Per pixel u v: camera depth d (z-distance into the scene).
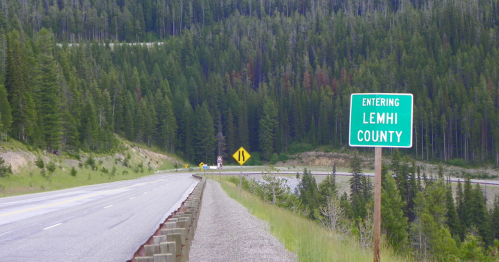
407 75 141.38
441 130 113.75
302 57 175.12
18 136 55.81
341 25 193.88
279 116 136.75
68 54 122.56
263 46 199.38
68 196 25.36
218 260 7.82
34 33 186.88
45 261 7.37
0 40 88.31
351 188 70.81
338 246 9.25
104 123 97.69
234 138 133.75
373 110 5.78
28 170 48.06
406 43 166.25
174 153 124.38
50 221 13.01
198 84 157.62
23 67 63.84
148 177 78.00
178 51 183.50
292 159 124.06
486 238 51.56
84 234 10.55
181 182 50.97
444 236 28.83
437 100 120.00
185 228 7.72
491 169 99.50
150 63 171.75
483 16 180.12
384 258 9.45
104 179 63.41
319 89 153.50
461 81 130.75
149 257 5.05
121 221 13.28
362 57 169.00
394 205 39.25
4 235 10.20
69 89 85.00
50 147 62.41
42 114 63.00
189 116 131.25
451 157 110.19
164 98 134.38
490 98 114.12
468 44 158.75
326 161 118.12
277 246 8.91
